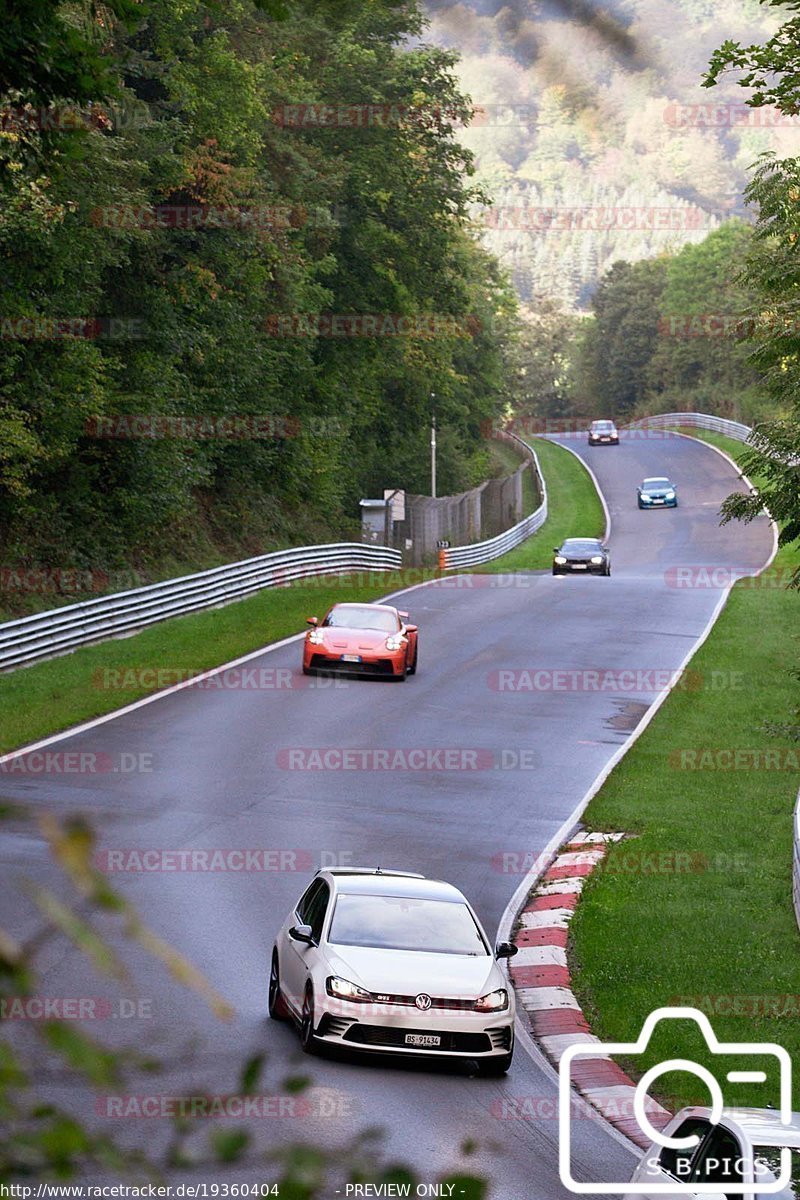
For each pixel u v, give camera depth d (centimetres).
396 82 9631
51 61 1738
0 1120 251
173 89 7062
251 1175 1565
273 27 8569
